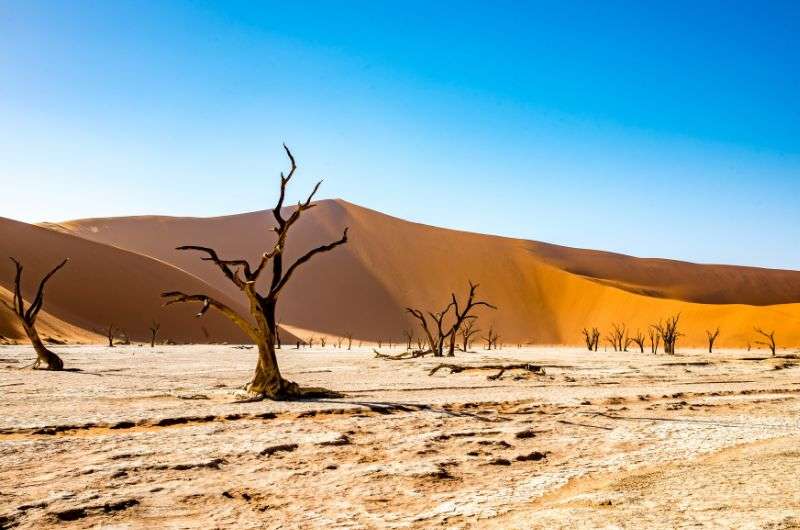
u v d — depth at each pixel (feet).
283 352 231.50
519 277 543.80
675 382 82.53
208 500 23.08
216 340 351.25
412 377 86.07
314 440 34.60
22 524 19.79
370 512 21.77
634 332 444.96
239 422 40.93
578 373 98.78
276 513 21.65
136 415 42.16
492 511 21.85
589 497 22.76
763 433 39.58
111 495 23.15
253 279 55.36
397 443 34.60
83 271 352.90
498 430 39.01
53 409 45.37
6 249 339.98
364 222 594.24
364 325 481.87
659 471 28.22
